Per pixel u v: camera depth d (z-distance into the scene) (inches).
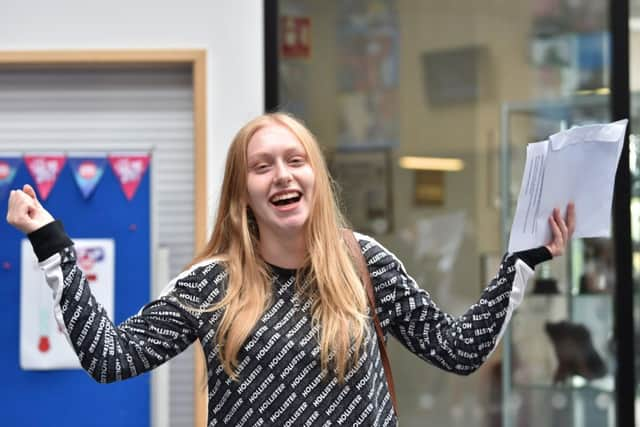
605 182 98.6
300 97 190.1
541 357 191.2
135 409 175.6
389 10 191.9
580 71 191.6
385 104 191.8
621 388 188.1
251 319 96.3
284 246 100.8
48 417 175.2
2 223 176.6
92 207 177.5
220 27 183.2
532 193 101.7
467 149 192.1
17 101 188.5
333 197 110.9
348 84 191.0
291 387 95.5
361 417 96.0
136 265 176.7
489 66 192.1
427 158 191.9
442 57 192.1
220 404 97.4
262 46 183.6
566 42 191.8
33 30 182.7
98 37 182.9
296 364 95.9
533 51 192.1
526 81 192.1
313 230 100.1
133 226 177.2
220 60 183.2
